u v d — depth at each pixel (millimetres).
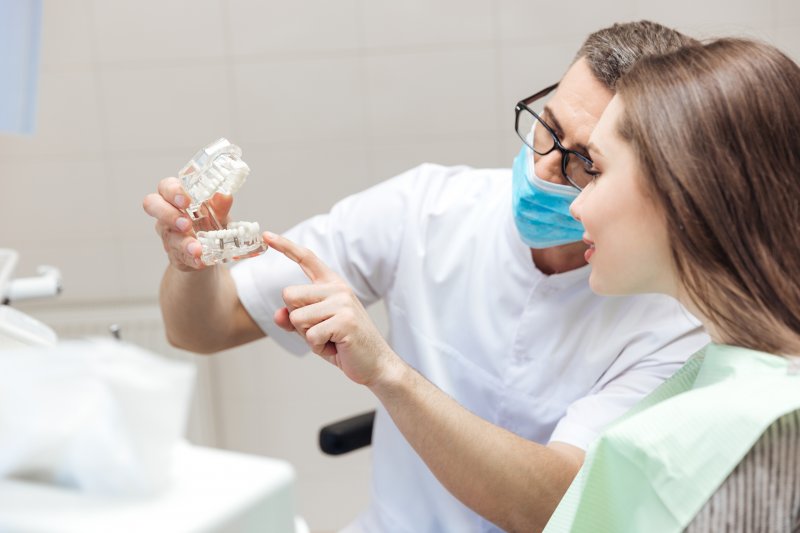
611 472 783
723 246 770
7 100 848
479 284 1472
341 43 2475
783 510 688
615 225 849
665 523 740
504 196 1517
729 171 761
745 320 780
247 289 1535
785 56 801
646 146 792
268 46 2482
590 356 1382
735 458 690
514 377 1433
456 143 2525
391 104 2508
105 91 2516
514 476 1159
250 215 2588
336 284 1116
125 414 448
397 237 1571
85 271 2633
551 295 1405
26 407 455
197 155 1101
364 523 1622
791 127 774
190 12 2469
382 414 1601
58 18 2471
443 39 2461
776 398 704
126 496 462
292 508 494
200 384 2598
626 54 1187
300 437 2721
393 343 1602
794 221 770
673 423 740
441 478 1185
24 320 975
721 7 2398
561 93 1225
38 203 2588
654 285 879
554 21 2434
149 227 2602
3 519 439
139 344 2607
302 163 2553
